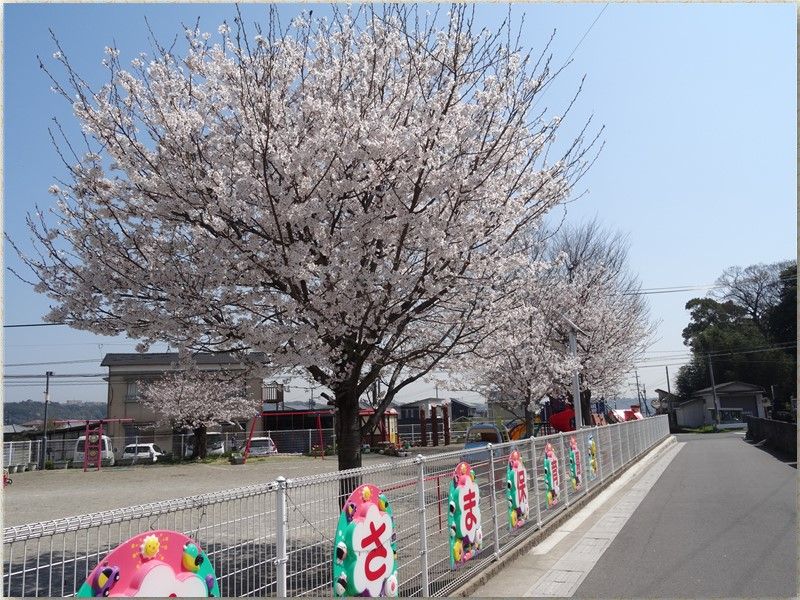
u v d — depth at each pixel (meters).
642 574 6.96
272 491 3.82
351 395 7.80
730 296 50.78
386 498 5.11
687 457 24.48
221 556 3.46
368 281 6.88
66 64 6.95
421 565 5.61
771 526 9.40
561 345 23.36
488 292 7.91
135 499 16.52
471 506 6.91
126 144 7.15
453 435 43.50
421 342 8.55
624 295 25.94
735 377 54.94
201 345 7.41
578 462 12.73
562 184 8.39
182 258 7.41
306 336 6.99
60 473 27.75
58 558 3.76
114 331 7.18
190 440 38.12
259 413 36.38
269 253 6.92
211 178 6.91
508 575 7.08
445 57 7.61
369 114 7.26
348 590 4.45
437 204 7.39
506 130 7.66
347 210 7.73
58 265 7.19
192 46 7.84
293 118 7.49
